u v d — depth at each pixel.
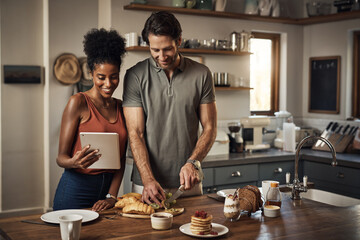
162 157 2.52
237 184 4.34
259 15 5.00
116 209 2.27
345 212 2.27
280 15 5.30
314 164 4.61
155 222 1.94
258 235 1.89
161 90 2.48
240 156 4.48
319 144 4.96
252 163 4.42
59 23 4.57
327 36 5.30
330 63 5.27
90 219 2.04
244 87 4.95
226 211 2.09
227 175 4.27
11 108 4.54
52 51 4.56
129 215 2.12
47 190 4.68
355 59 5.09
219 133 4.65
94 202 2.38
